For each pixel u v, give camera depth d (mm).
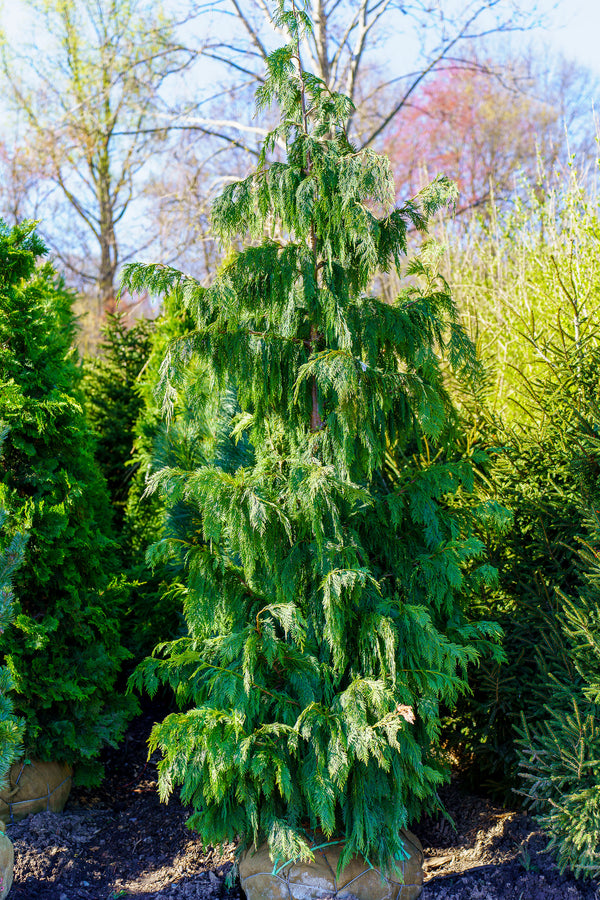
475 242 6523
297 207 2801
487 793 3762
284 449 3248
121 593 4277
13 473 3672
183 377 2854
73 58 15312
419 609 2770
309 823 3059
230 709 2863
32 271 3883
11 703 2785
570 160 4887
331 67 11117
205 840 2939
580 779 2877
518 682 3471
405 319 2861
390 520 3074
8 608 2793
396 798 2889
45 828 3396
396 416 3107
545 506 3613
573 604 3123
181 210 11797
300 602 3004
